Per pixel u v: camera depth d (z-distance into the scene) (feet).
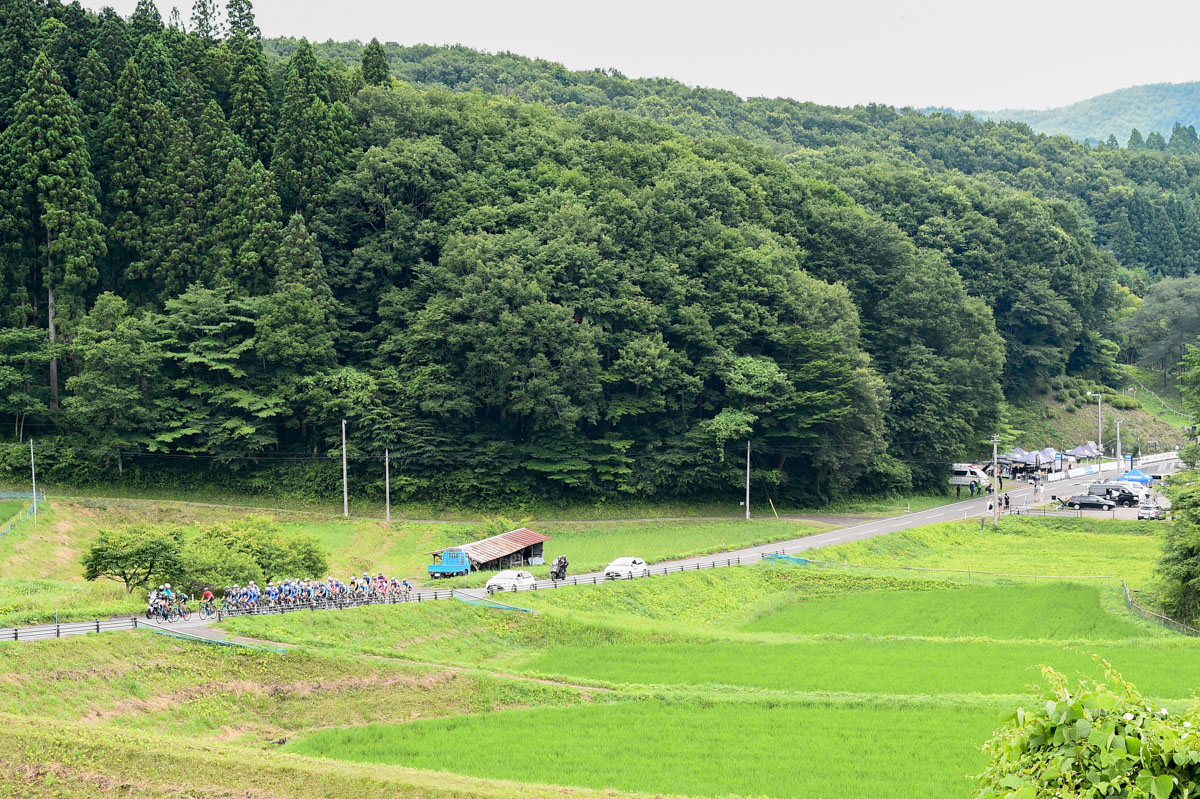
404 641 211.82
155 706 163.22
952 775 136.56
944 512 426.10
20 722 137.08
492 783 123.44
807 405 414.21
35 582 244.83
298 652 184.03
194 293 398.83
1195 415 335.88
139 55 468.75
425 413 398.83
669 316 431.02
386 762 143.54
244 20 548.72
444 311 395.55
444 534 360.48
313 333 394.73
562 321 390.01
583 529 381.81
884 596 291.99
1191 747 58.70
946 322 499.92
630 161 517.55
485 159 491.72
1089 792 58.65
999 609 269.44
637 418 422.41
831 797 129.29
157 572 238.27
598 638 228.02
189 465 391.65
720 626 259.80
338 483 390.83
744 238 469.98
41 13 473.67
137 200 422.00
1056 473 524.52
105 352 364.58
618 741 152.35
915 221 639.35
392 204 449.48
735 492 428.56
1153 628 241.14
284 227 429.38
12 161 401.90
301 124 451.53
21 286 399.24
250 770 126.72
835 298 449.06
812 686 184.44
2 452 370.94
